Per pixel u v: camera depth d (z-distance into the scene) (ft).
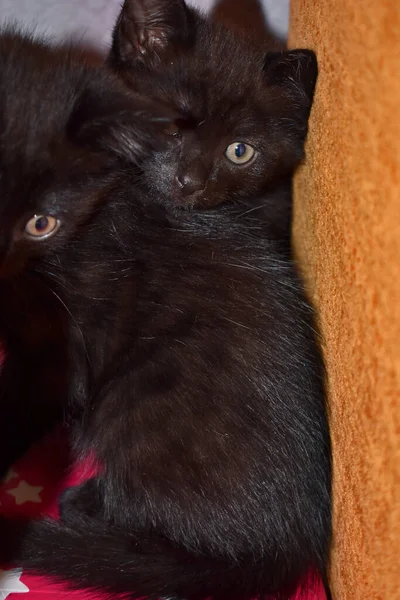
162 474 1.37
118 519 1.40
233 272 1.44
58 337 1.43
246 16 1.81
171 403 1.38
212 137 1.55
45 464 1.52
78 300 1.41
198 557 1.36
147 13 1.57
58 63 1.32
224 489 1.36
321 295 1.38
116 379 1.42
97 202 1.36
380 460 1.13
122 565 1.35
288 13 1.80
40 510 1.46
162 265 1.43
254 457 1.36
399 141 1.04
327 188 1.32
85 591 1.35
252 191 1.61
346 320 1.23
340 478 1.30
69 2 1.78
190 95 1.55
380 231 1.10
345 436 1.26
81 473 1.50
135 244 1.43
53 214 1.31
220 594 1.35
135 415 1.40
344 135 1.22
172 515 1.37
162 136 1.25
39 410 1.49
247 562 1.36
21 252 1.31
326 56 1.34
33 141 1.26
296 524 1.37
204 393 1.38
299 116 1.55
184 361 1.39
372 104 1.11
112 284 1.42
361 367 1.17
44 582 1.36
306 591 1.38
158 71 1.57
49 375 1.46
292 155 1.58
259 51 1.62
